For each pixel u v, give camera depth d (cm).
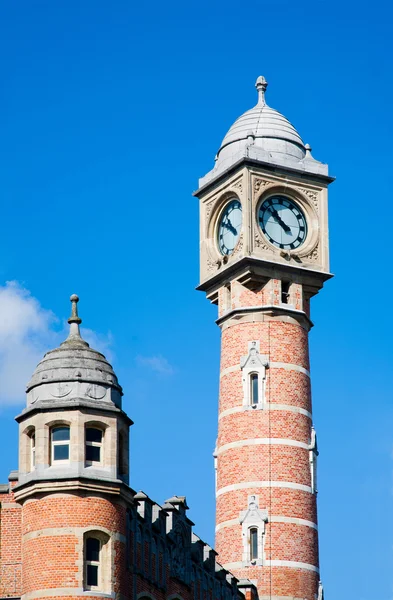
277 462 10825
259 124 11456
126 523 7769
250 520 10738
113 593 7544
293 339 11056
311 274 11162
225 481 10925
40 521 7531
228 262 11100
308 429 10975
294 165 11238
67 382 7675
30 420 7662
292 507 10775
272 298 11019
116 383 7831
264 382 10950
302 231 11238
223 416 11050
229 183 11212
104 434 7688
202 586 9056
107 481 7594
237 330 11075
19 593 7606
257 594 10394
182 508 8781
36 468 7575
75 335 7969
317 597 10731
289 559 10688
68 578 7456
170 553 8488
